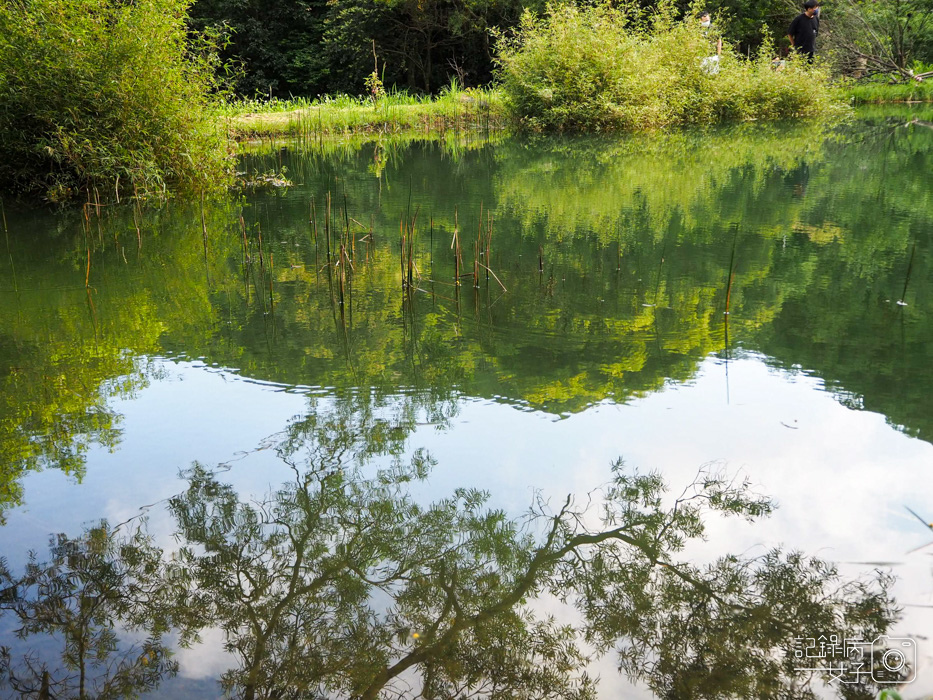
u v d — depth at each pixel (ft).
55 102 28.25
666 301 16.70
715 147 42.65
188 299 17.57
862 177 31.53
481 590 7.77
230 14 80.23
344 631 7.22
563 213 26.23
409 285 17.34
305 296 17.65
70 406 12.08
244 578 8.00
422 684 6.53
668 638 7.02
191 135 30.63
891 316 15.51
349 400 12.14
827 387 12.15
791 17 72.69
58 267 20.54
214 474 10.02
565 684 6.44
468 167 37.40
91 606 7.56
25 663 6.79
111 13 28.73
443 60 81.35
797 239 21.74
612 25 51.80
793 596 7.46
